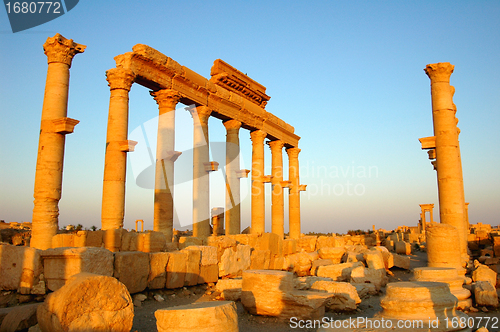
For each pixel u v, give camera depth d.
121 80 17.55
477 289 11.95
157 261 12.88
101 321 7.21
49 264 10.93
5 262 11.52
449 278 11.60
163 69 19.48
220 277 15.92
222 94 23.92
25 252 11.21
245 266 17.66
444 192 17.53
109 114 17.64
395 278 19.09
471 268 17.11
